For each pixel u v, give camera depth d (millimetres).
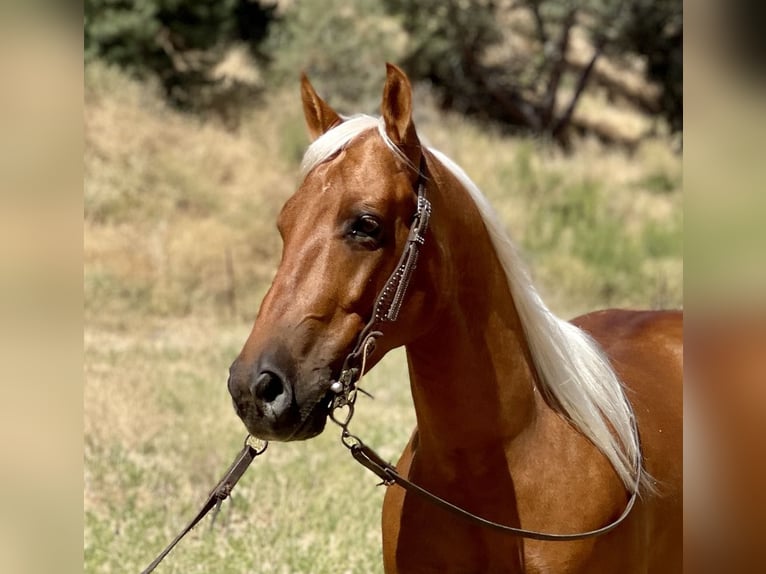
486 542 2566
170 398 6746
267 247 12047
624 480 2664
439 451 2584
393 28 18516
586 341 2926
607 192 15023
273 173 13539
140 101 14273
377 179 2297
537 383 2629
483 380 2514
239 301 10703
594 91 21031
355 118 2453
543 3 19219
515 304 2621
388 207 2291
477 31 18609
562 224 13633
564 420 2641
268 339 2203
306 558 4359
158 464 5488
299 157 13953
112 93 14055
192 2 16250
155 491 5145
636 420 2936
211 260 11453
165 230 11734
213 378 7418
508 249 2617
